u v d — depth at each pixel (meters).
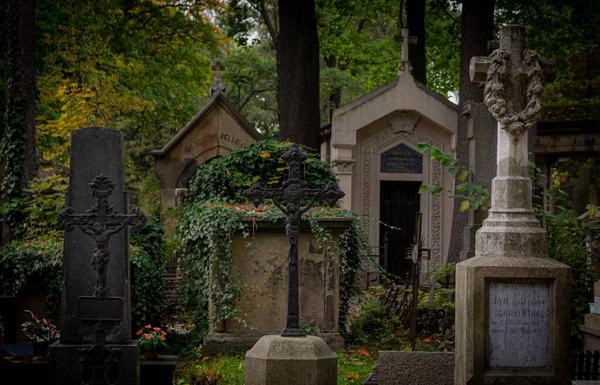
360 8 29.14
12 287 11.28
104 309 8.16
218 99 23.39
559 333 7.74
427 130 22.28
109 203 8.63
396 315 12.87
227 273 11.27
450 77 31.00
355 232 12.47
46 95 22.61
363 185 22.03
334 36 29.94
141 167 37.75
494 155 14.17
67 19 23.22
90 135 8.66
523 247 7.82
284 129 19.16
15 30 16.11
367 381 8.58
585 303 11.99
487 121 14.20
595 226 12.86
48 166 20.88
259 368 8.27
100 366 8.20
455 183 20.16
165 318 12.90
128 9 27.22
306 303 11.52
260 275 11.38
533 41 24.39
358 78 36.56
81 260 8.60
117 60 28.22
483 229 8.03
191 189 13.07
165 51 29.91
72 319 8.55
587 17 21.55
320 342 8.48
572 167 30.23
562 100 28.50
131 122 31.89
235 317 11.20
